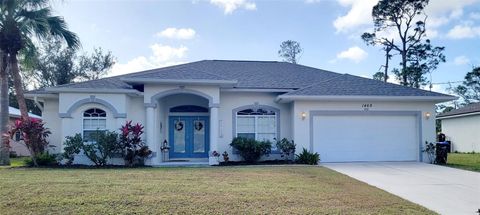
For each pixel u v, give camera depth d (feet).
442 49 130.52
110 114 54.29
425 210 25.45
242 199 26.96
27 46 57.93
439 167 51.16
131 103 57.16
